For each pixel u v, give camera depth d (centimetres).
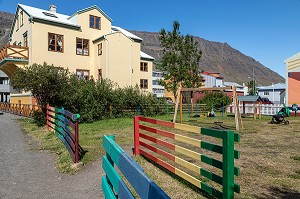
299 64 2200
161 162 630
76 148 705
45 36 2383
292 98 2245
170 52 2591
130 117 2098
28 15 2367
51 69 1541
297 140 1034
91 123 1670
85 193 511
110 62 2612
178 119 2036
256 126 1539
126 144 960
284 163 672
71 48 2556
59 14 2852
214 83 6719
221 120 1966
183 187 508
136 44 2934
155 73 6481
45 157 799
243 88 8650
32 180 595
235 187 366
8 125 1568
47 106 1380
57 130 1121
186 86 2533
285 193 471
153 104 2294
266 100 3794
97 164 708
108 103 1967
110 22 2858
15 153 855
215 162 406
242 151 820
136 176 190
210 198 450
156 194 147
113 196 265
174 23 2609
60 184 567
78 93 1688
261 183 524
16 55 2288
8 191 530
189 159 728
